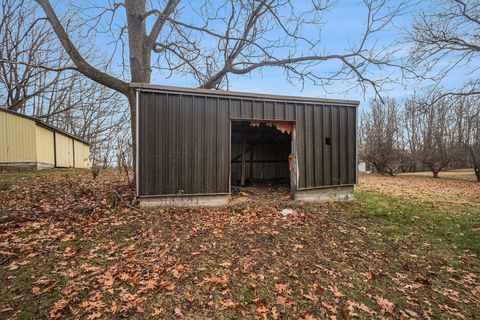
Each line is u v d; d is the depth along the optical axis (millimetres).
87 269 3520
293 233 5117
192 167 6168
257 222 5582
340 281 3652
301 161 7141
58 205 6055
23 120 13445
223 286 3332
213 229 5074
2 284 3156
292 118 7051
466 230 5805
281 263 3980
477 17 8242
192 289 3234
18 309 2771
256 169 10969
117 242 4352
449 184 15102
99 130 26562
